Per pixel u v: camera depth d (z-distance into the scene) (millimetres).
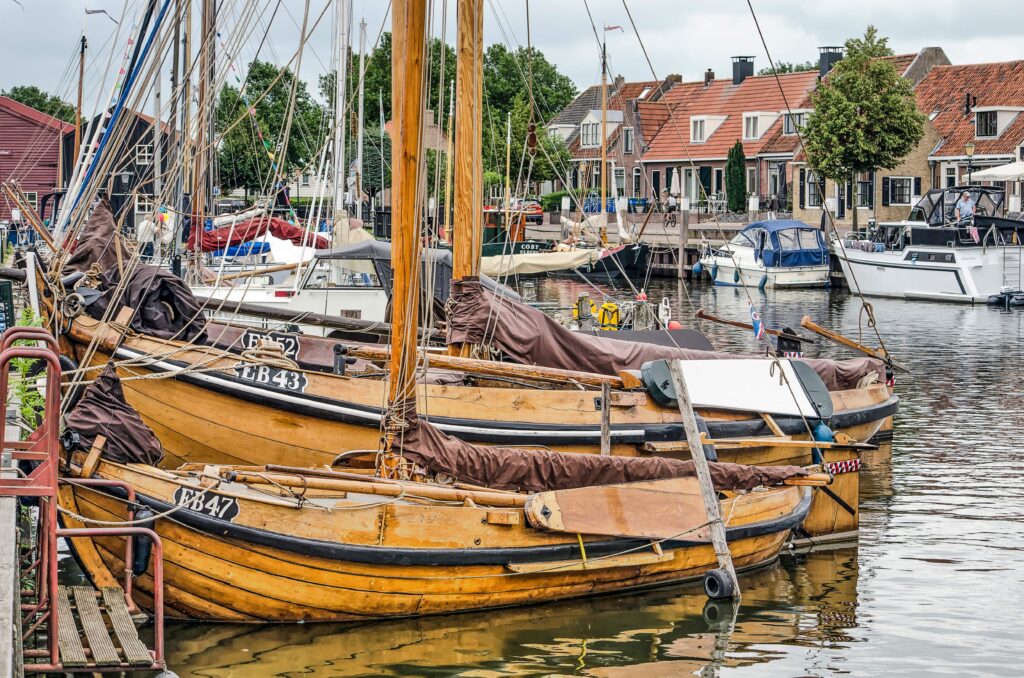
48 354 7719
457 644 11070
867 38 57188
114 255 13961
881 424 20203
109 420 10609
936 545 14766
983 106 61875
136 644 8805
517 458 12492
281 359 14234
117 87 13727
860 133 56281
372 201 56594
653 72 16000
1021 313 43938
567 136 83812
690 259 58906
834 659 10930
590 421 15094
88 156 14148
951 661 10930
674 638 11422
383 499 11578
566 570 12102
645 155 76250
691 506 12992
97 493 10273
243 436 13969
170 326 13945
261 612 10961
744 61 77562
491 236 58312
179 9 11984
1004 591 12969
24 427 12492
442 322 17750
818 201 66375
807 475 14008
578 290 52875
